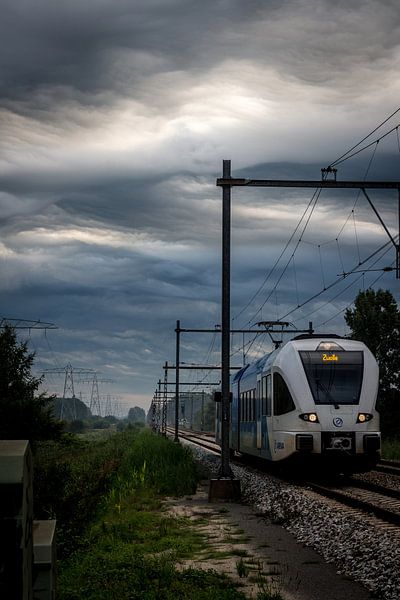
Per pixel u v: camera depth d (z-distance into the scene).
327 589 8.61
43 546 2.22
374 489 19.28
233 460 35.06
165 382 67.81
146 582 8.88
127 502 17.89
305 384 21.70
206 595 8.22
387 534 11.05
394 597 7.88
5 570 1.84
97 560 10.44
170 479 22.19
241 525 14.31
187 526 14.23
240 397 32.34
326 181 20.55
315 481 22.41
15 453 1.87
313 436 21.30
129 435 78.00
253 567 10.03
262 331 34.94
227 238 20.72
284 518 14.62
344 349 22.36
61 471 11.76
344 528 12.05
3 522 1.85
